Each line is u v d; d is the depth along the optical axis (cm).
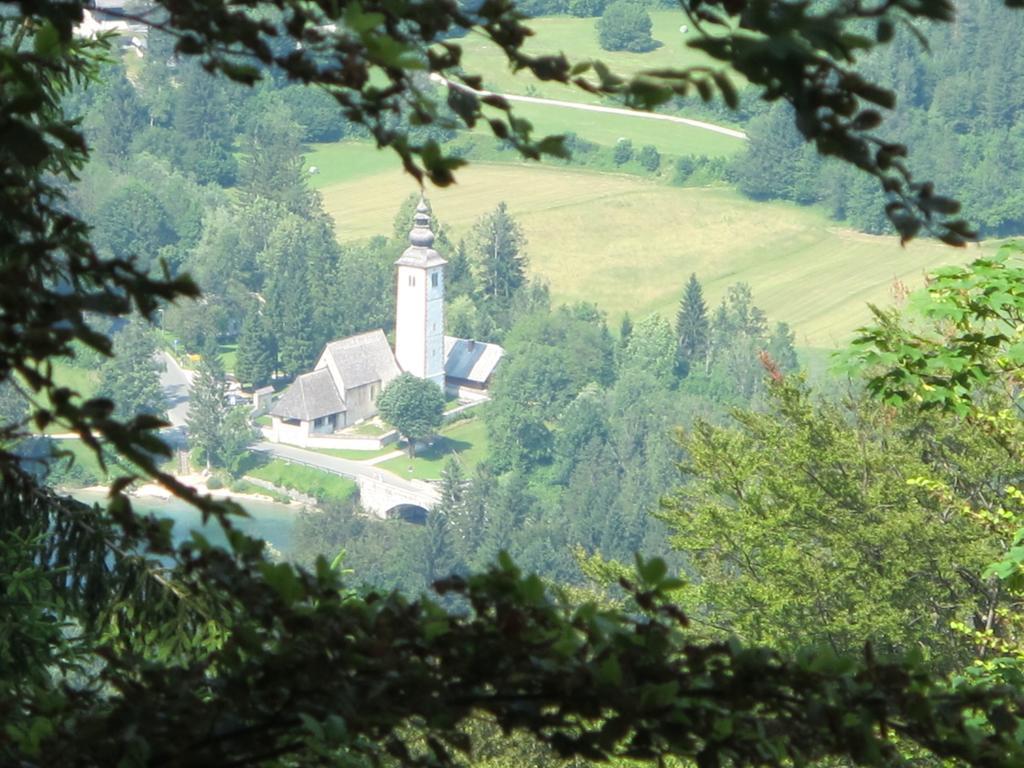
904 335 3912
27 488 2484
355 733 1101
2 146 923
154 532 1112
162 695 1111
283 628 1134
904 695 1127
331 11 1017
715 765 1085
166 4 1019
